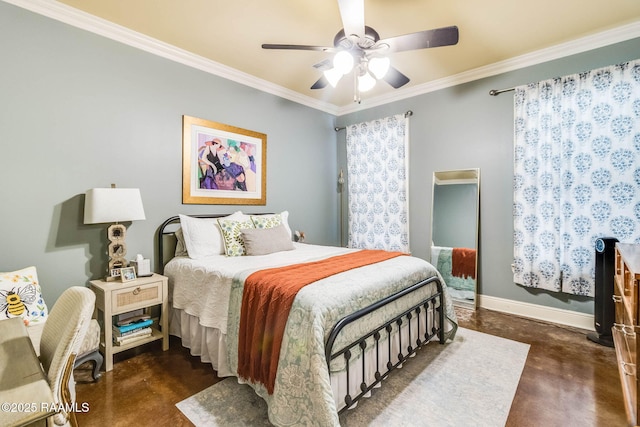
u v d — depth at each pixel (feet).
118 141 8.13
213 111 10.25
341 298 5.08
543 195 9.30
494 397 5.74
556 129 9.02
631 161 7.95
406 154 12.53
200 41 8.71
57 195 7.17
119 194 7.12
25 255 6.75
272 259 8.05
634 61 7.85
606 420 5.09
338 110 15.05
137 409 5.41
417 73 10.89
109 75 7.96
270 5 7.03
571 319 9.10
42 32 6.95
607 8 7.20
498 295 10.48
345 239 15.07
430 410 5.39
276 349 4.90
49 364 3.46
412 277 6.98
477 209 10.77
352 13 5.25
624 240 8.07
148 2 6.97
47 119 7.02
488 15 7.43
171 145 9.23
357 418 5.18
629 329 5.03
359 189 13.93
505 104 10.19
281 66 10.32
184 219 8.84
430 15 7.36
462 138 11.16
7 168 6.53
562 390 5.94
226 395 5.83
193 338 7.26
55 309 3.84
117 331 7.13
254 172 11.53
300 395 4.50
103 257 7.85
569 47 8.86
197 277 7.26
